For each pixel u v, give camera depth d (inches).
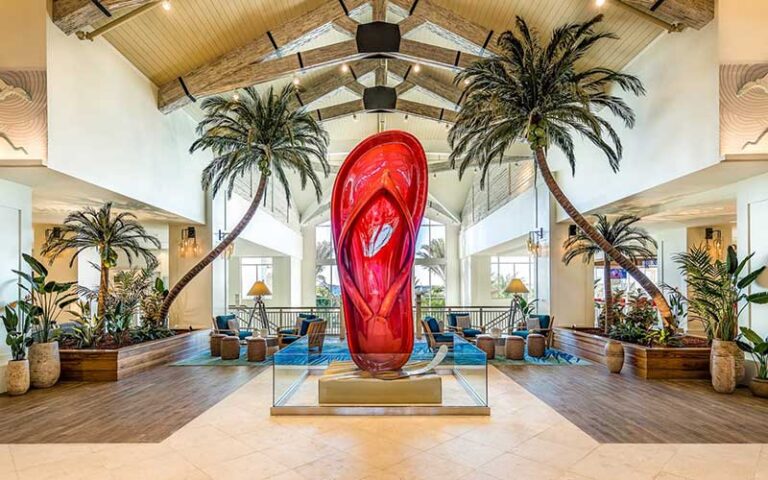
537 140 254.8
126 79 262.7
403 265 200.2
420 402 183.5
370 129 504.4
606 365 271.4
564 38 243.1
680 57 225.1
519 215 440.8
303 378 209.0
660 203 298.7
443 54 313.1
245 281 653.3
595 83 257.1
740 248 232.7
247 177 464.1
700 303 231.6
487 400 183.8
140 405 193.2
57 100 204.1
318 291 705.6
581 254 366.9
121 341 279.3
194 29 270.8
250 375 256.4
